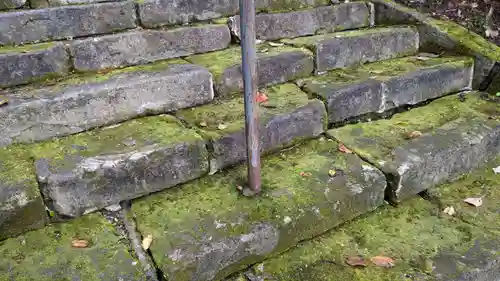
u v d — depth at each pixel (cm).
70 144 214
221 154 225
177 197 208
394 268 184
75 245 178
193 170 218
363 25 371
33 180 185
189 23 316
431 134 256
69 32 276
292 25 335
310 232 201
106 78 245
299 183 215
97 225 191
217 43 308
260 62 274
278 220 191
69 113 221
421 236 204
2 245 178
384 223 213
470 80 322
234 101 265
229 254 180
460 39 326
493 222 213
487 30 343
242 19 172
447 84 310
